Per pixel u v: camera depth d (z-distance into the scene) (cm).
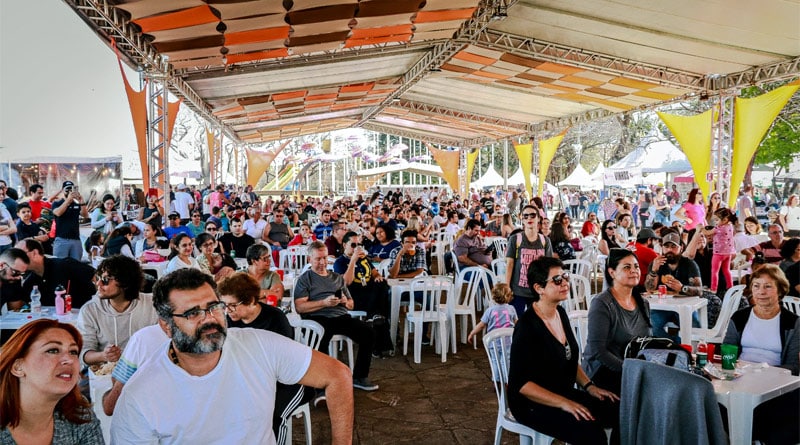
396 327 653
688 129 1162
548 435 309
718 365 341
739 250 865
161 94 1041
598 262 958
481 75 1389
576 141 3806
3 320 430
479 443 399
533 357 321
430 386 518
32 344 183
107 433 296
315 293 520
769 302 368
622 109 1570
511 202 1947
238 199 1688
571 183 2670
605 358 348
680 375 269
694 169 1159
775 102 1003
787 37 863
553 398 311
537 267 329
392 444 399
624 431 285
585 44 1063
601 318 356
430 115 2069
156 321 355
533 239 552
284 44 959
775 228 732
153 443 189
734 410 297
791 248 566
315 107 1820
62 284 481
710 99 1175
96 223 990
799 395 316
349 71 1349
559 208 2825
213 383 191
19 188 1439
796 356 355
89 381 314
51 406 187
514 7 934
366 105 1978
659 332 542
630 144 3506
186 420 188
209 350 184
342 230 855
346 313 528
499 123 2081
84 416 199
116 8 694
